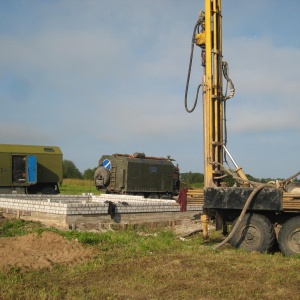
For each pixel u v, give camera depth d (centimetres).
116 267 845
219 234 1315
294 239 1022
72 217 1283
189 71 1256
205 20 1228
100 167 2445
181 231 1411
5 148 2228
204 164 1198
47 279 759
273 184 1089
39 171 2319
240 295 657
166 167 2555
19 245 1001
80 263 888
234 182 1212
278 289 697
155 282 732
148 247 1071
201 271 806
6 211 1495
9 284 710
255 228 1055
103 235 1185
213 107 1209
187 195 1183
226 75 1230
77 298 643
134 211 1423
